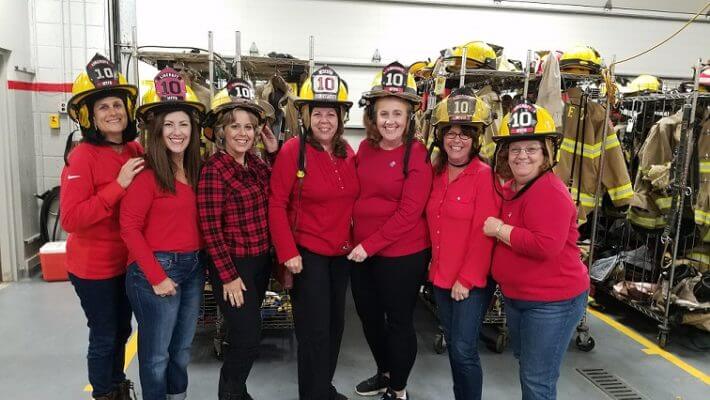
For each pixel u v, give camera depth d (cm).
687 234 385
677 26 632
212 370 295
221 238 199
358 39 584
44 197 493
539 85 334
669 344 356
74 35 489
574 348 347
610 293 411
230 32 560
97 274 202
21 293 427
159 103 185
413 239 219
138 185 186
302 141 210
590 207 346
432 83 372
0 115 445
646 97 378
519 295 184
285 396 270
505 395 278
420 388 283
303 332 219
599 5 612
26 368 296
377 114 211
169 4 543
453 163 210
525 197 178
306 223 217
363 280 243
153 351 198
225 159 202
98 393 218
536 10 604
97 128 197
